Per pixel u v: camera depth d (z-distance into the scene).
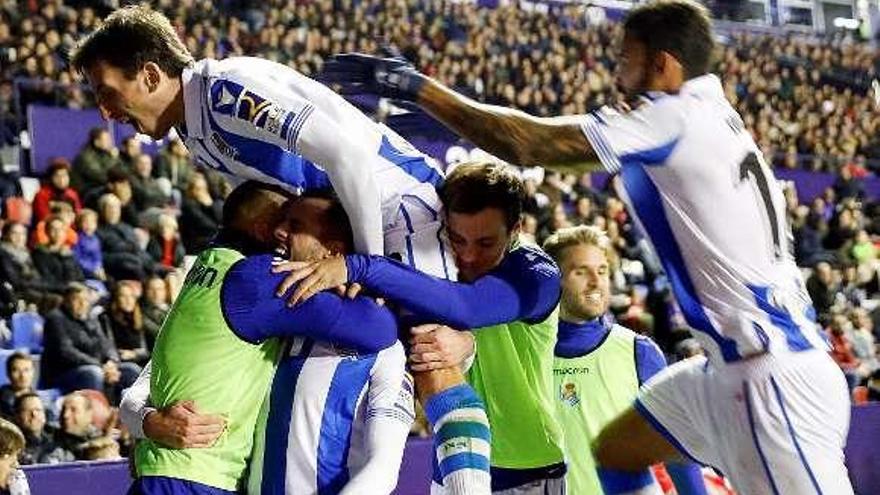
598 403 4.27
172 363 2.91
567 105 18.66
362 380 3.00
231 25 16.69
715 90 3.32
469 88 18.06
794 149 19.45
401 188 3.35
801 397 3.29
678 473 4.11
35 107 13.05
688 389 3.54
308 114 2.92
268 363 3.00
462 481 3.07
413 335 3.15
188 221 11.14
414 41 18.48
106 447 6.87
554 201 13.05
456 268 3.38
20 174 12.67
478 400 3.20
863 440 9.00
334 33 17.78
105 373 8.23
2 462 5.39
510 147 3.21
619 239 12.83
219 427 2.88
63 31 14.77
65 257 9.59
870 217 17.36
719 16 26.31
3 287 9.15
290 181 3.17
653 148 3.19
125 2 16.00
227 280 2.92
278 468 2.93
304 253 3.00
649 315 10.77
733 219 3.26
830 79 23.59
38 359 8.64
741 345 3.30
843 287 14.39
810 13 28.27
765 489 3.37
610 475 3.82
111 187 10.75
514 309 3.29
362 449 2.96
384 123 3.56
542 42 20.97
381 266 3.00
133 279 10.05
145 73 3.07
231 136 3.06
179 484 2.86
